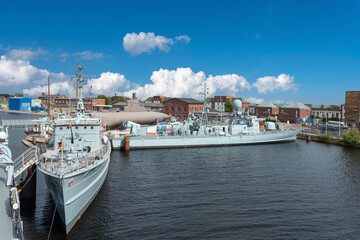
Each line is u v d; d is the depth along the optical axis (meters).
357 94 76.69
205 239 17.56
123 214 20.83
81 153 20.52
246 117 58.28
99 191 25.28
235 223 19.66
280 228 19.11
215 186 27.58
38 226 18.94
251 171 33.62
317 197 25.08
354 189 27.42
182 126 53.38
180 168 34.75
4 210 14.97
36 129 60.88
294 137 60.38
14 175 23.14
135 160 39.19
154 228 18.83
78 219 19.67
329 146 56.00
